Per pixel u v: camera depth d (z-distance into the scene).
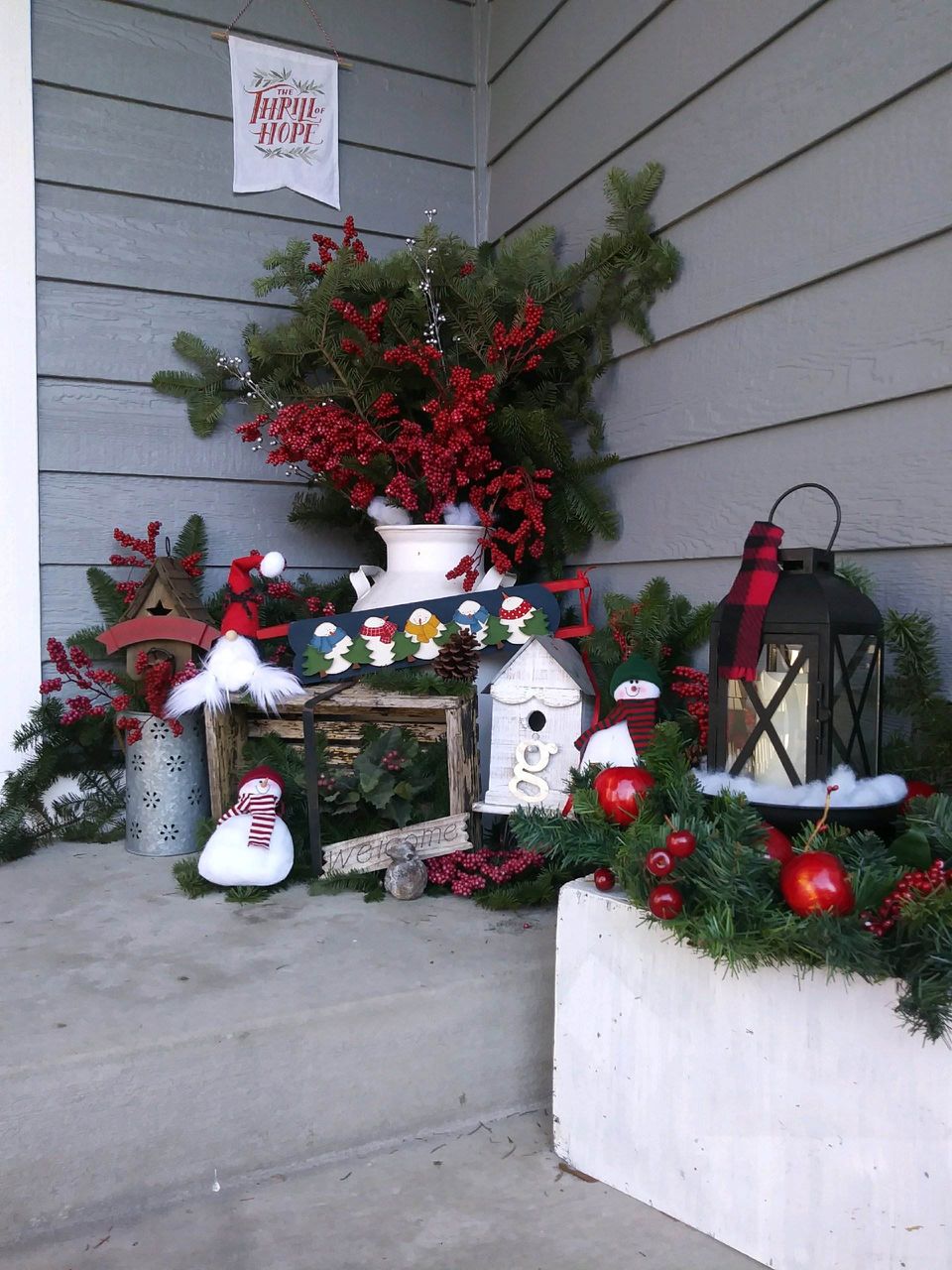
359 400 2.14
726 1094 1.08
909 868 1.05
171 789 1.97
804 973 1.01
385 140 2.51
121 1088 1.12
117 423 2.24
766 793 1.20
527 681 1.72
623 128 2.05
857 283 1.52
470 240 2.61
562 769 1.69
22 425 2.13
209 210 2.32
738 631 1.23
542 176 2.35
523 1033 1.37
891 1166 0.96
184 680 1.89
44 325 2.17
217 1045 1.17
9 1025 1.18
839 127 1.54
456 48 2.59
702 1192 1.10
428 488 2.04
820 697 1.18
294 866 1.78
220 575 2.36
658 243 1.91
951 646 1.38
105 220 2.22
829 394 1.57
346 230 2.19
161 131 2.27
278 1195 1.17
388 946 1.45
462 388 1.93
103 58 2.21
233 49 2.33
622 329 2.05
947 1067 0.92
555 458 2.06
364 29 2.47
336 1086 1.24
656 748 1.29
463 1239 1.09
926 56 1.39
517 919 1.57
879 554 1.49
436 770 1.83
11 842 1.95
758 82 1.70
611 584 2.12
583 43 2.19
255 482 2.39
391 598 2.00
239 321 2.36
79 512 2.21
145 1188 1.14
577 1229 1.11
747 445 1.74
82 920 1.57
